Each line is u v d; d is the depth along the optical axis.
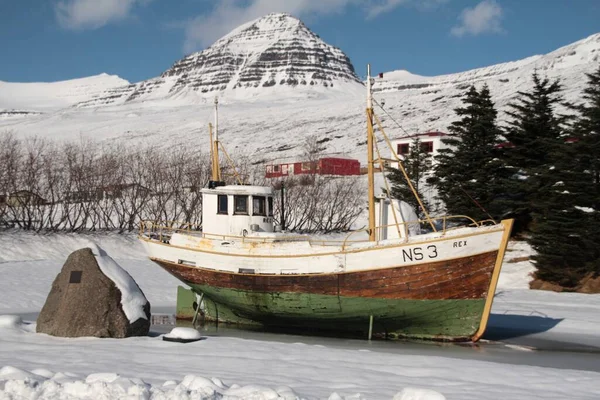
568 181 39.78
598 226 37.84
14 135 147.62
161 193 53.31
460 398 10.08
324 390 10.15
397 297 19.03
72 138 147.75
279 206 54.50
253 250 20.98
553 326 23.45
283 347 15.17
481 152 47.34
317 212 58.91
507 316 26.27
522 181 46.47
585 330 22.58
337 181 70.88
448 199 47.41
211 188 23.08
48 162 67.44
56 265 37.12
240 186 23.06
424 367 13.27
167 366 11.95
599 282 37.78
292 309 20.61
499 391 10.85
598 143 39.53
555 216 39.09
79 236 44.62
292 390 9.32
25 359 12.14
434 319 19.23
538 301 32.47
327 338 20.05
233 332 20.83
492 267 18.53
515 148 48.59
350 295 19.50
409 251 18.72
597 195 39.25
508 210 47.06
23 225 46.56
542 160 47.91
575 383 12.06
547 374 13.02
